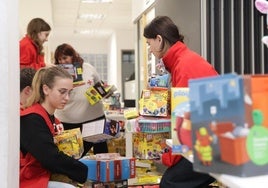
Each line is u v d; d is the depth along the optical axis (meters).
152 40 1.96
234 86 0.80
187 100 1.20
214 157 0.84
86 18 9.70
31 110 1.93
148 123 2.09
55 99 2.04
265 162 0.81
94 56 13.21
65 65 3.55
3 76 1.33
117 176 2.42
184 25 3.05
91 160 2.44
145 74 4.62
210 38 2.74
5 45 1.33
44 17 6.55
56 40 12.84
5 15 1.32
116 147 3.81
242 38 2.73
